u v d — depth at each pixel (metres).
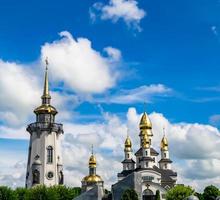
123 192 96.94
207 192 148.62
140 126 176.88
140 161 168.50
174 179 171.75
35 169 136.50
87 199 98.81
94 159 177.50
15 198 122.00
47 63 152.75
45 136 141.38
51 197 122.25
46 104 147.00
